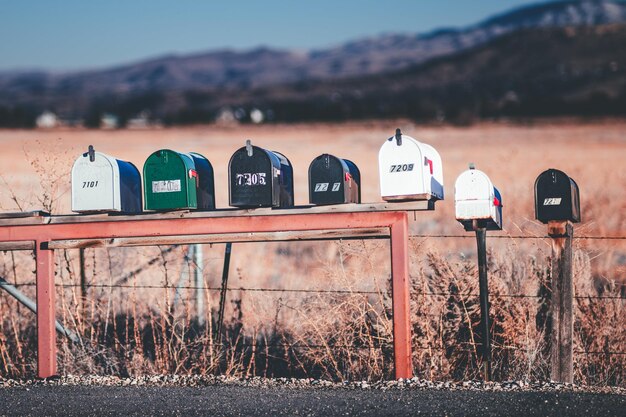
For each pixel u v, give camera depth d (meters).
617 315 7.30
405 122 100.88
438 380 7.01
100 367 7.57
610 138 59.38
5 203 10.13
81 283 8.17
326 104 122.94
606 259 10.05
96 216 6.90
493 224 6.98
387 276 7.98
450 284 7.47
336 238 6.54
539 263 7.74
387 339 7.18
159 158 6.72
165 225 6.80
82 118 133.88
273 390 6.15
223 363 7.66
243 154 6.61
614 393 5.80
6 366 7.53
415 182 6.36
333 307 7.42
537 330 7.42
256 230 6.66
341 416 5.41
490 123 90.50
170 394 6.11
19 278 8.64
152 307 8.36
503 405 5.51
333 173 6.54
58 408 5.81
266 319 7.93
